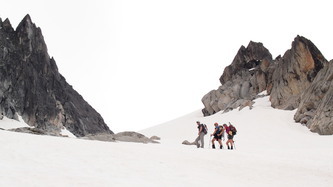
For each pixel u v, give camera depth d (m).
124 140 30.55
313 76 59.75
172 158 16.08
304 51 62.03
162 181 11.34
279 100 62.56
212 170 14.19
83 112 93.00
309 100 50.56
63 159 13.34
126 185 9.95
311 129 44.34
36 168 11.17
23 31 78.69
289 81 62.50
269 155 20.23
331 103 43.94
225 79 93.75
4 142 15.10
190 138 53.09
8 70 69.38
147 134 67.94
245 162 16.31
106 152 15.77
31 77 74.44
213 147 25.53
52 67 92.31
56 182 9.45
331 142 35.78
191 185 11.09
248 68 90.25
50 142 16.64
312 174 14.03
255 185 12.07
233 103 75.25
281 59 70.31
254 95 75.12
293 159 17.95
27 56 76.75
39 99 73.94
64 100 86.56
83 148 16.12
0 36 73.88
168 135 60.69
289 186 12.16
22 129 28.86
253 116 58.44
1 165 10.94
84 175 10.86
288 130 46.62
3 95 64.69
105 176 11.14
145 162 14.46
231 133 25.28
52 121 74.31
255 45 93.69
